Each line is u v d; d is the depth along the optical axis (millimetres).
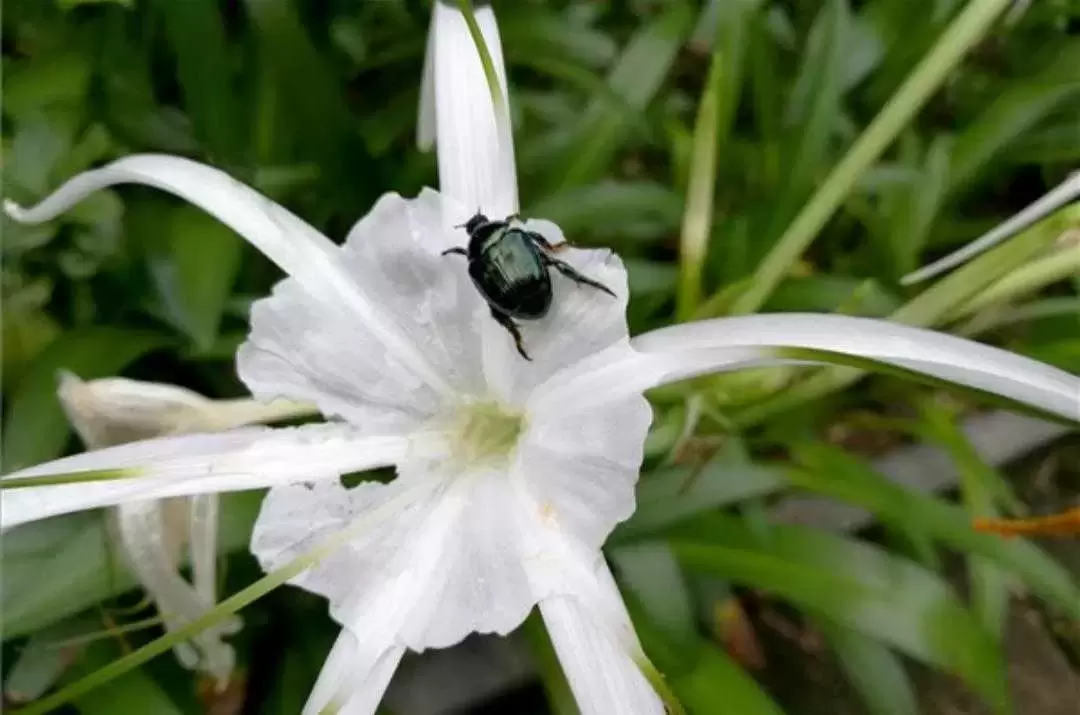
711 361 122
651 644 174
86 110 211
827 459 193
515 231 126
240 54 225
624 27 252
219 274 193
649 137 227
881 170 221
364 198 224
